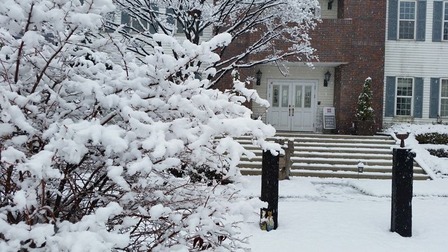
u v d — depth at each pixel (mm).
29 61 3037
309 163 16641
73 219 3072
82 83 3029
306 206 10203
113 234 2604
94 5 2951
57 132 2760
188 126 3062
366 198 12031
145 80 3184
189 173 3650
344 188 13797
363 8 21125
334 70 22453
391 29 22391
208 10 12656
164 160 2924
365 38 21172
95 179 3240
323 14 22406
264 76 22406
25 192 2658
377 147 18203
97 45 3357
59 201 3064
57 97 2996
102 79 3225
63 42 3012
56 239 2459
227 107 3268
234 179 3422
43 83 3154
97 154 3008
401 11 22516
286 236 7707
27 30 2846
